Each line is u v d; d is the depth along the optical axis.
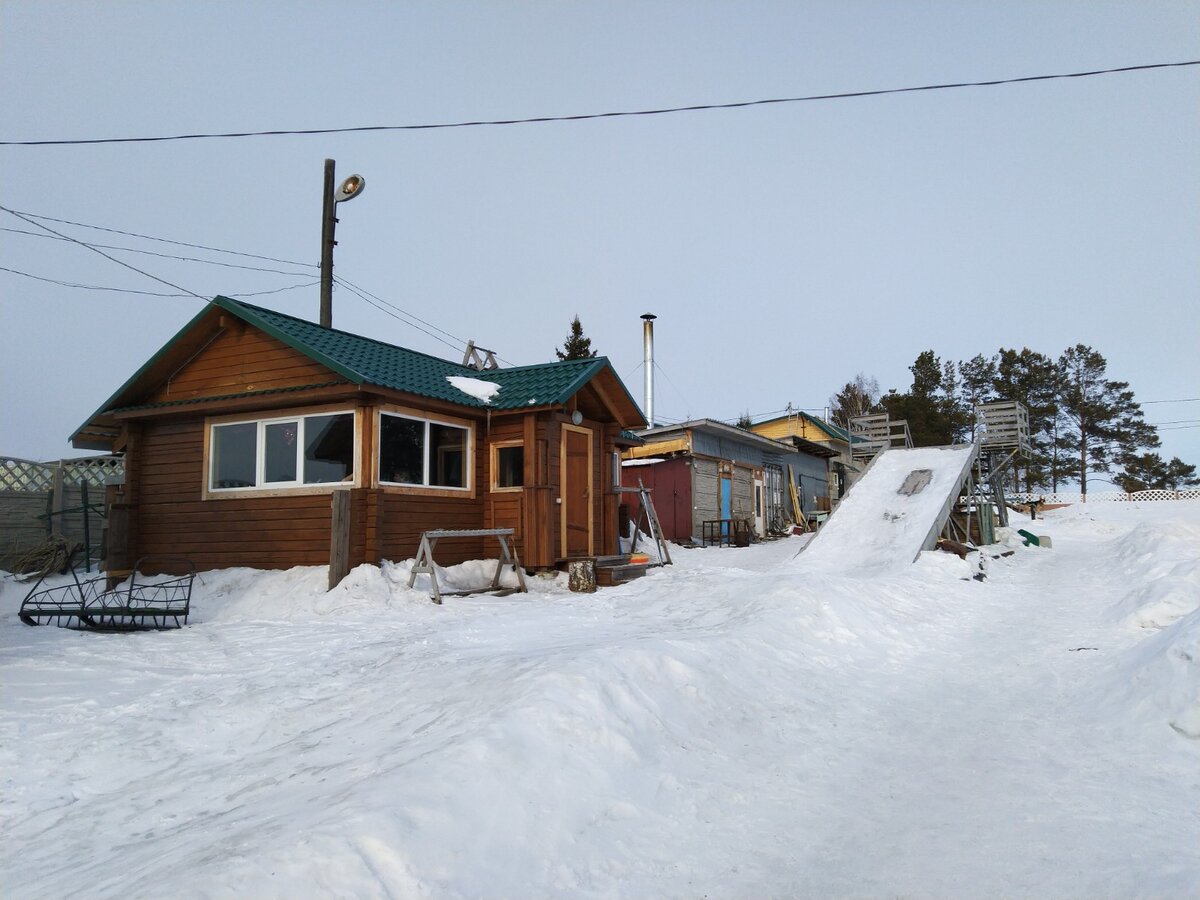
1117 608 9.63
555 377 13.87
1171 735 5.26
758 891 3.41
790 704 6.20
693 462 24.48
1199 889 3.17
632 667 5.70
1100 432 48.59
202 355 13.05
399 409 11.99
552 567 12.95
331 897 2.91
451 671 6.44
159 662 7.64
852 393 64.81
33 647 8.15
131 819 4.21
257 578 11.79
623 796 4.24
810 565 14.91
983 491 21.47
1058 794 4.48
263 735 5.57
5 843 4.05
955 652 8.42
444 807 3.60
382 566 11.32
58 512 14.34
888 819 4.18
